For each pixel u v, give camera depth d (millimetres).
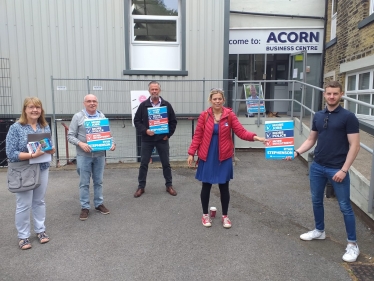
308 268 3371
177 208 5020
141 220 4578
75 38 7766
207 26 7863
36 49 7742
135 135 8164
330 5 10352
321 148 3615
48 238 3969
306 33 10688
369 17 7211
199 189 5902
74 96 7914
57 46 7762
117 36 7812
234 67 10922
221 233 4172
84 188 4582
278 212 4867
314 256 3605
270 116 9945
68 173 6992
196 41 7898
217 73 8008
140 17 7945
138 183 6117
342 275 3246
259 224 4445
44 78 7832
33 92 7855
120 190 5879
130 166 7473
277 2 10625
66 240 3994
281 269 3355
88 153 4527
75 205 5180
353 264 3439
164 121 5379
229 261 3510
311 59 10844
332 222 4488
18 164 3670
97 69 7875
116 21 7773
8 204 5227
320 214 3887
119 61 7883
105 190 5883
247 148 9031
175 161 7906
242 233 4172
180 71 7934
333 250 3738
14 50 7719
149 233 4176
